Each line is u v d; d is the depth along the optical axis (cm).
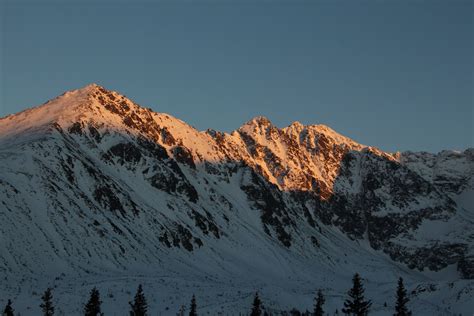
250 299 13838
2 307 12088
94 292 10575
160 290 14975
